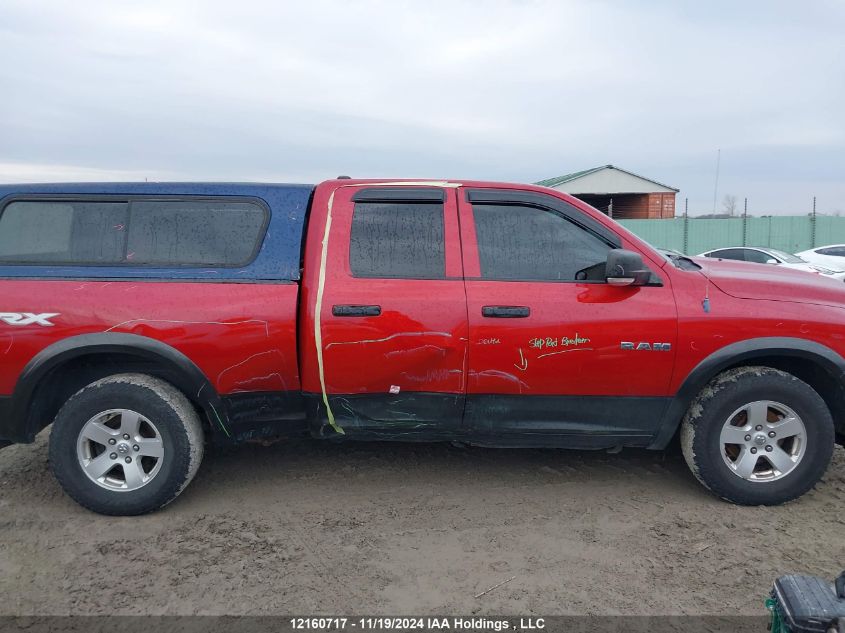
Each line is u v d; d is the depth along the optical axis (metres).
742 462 3.50
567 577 2.86
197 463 3.50
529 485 3.86
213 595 2.73
